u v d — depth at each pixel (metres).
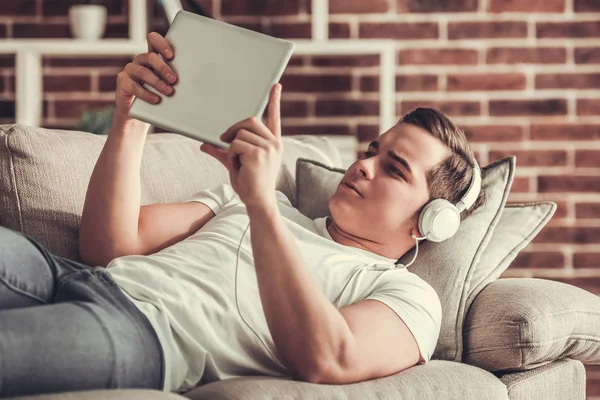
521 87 3.52
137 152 1.70
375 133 3.53
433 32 3.52
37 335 1.21
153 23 3.55
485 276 1.83
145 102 1.48
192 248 1.64
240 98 1.44
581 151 3.53
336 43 3.25
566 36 3.51
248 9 3.53
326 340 1.36
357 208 1.76
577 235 3.52
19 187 1.71
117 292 1.41
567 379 1.74
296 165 2.12
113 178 1.68
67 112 3.58
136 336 1.34
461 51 3.52
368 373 1.43
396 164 1.76
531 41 3.52
